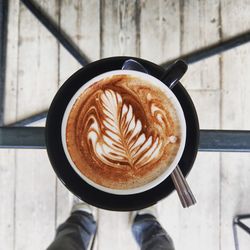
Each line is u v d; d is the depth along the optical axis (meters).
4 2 0.57
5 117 0.78
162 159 0.31
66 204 0.79
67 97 0.33
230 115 0.78
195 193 0.79
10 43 0.78
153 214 0.73
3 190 0.79
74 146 0.31
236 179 0.79
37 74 0.78
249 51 0.78
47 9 0.76
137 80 0.31
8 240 0.79
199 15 0.77
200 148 0.35
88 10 0.77
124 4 0.77
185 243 0.79
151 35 0.77
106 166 0.31
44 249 0.79
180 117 0.31
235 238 0.75
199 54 0.71
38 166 0.79
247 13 0.77
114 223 0.78
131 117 0.31
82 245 0.58
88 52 0.77
